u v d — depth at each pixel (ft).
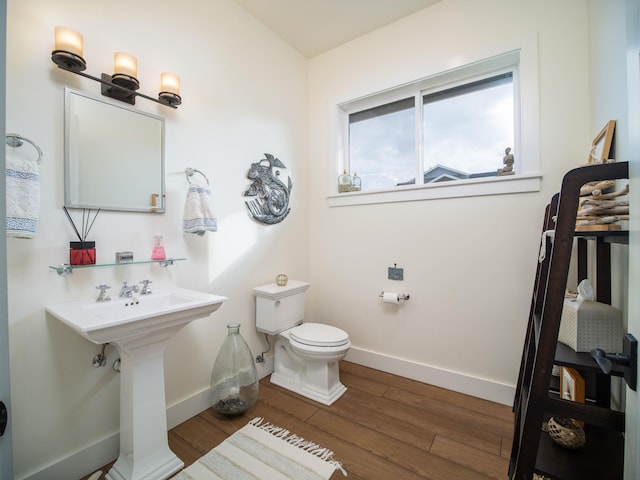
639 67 1.95
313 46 8.43
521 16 5.90
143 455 4.20
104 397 4.57
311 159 9.04
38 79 3.92
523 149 5.91
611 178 2.64
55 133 4.07
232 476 4.29
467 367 6.59
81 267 4.18
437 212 6.91
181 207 5.65
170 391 5.48
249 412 5.89
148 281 4.97
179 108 5.62
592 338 3.18
